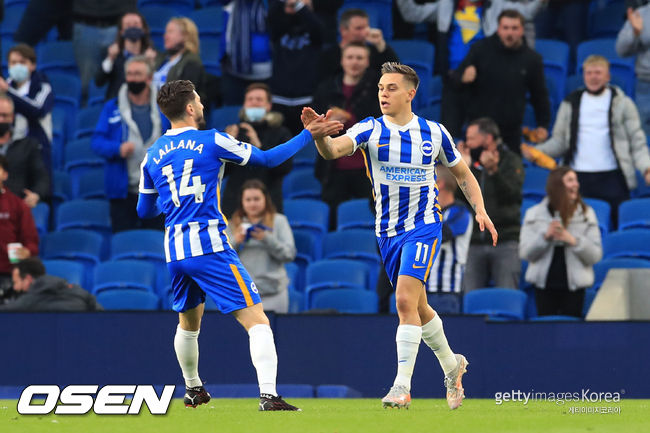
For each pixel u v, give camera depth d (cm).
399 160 1950
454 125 4028
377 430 1412
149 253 3856
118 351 2855
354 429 1426
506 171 3397
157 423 1564
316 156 4250
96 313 2861
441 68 4281
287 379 2883
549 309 3369
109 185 3912
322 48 4297
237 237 3203
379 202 1981
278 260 3241
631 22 4331
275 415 1745
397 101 1964
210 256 1839
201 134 1873
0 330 2845
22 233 3512
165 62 4028
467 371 2841
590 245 3300
